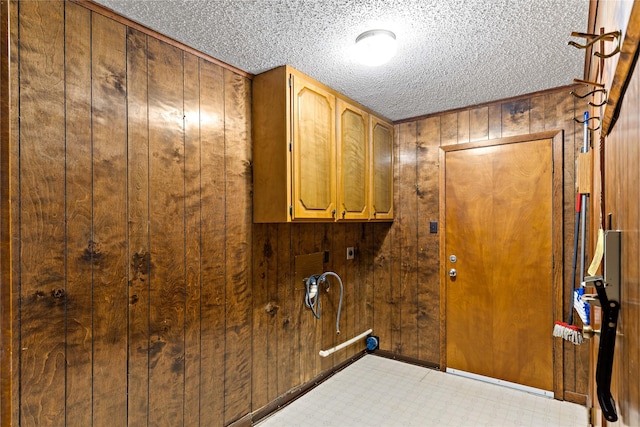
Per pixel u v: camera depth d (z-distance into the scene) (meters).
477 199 2.92
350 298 3.29
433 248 3.13
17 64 1.35
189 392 1.94
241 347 2.23
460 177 3.00
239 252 2.23
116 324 1.64
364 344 3.46
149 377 1.77
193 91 1.97
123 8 1.59
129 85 1.69
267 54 2.02
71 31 1.50
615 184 0.91
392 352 3.36
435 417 2.38
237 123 2.21
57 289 1.46
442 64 2.13
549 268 2.62
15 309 1.35
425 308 3.18
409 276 3.26
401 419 2.36
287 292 2.59
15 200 1.35
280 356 2.52
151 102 1.78
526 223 2.71
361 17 1.65
